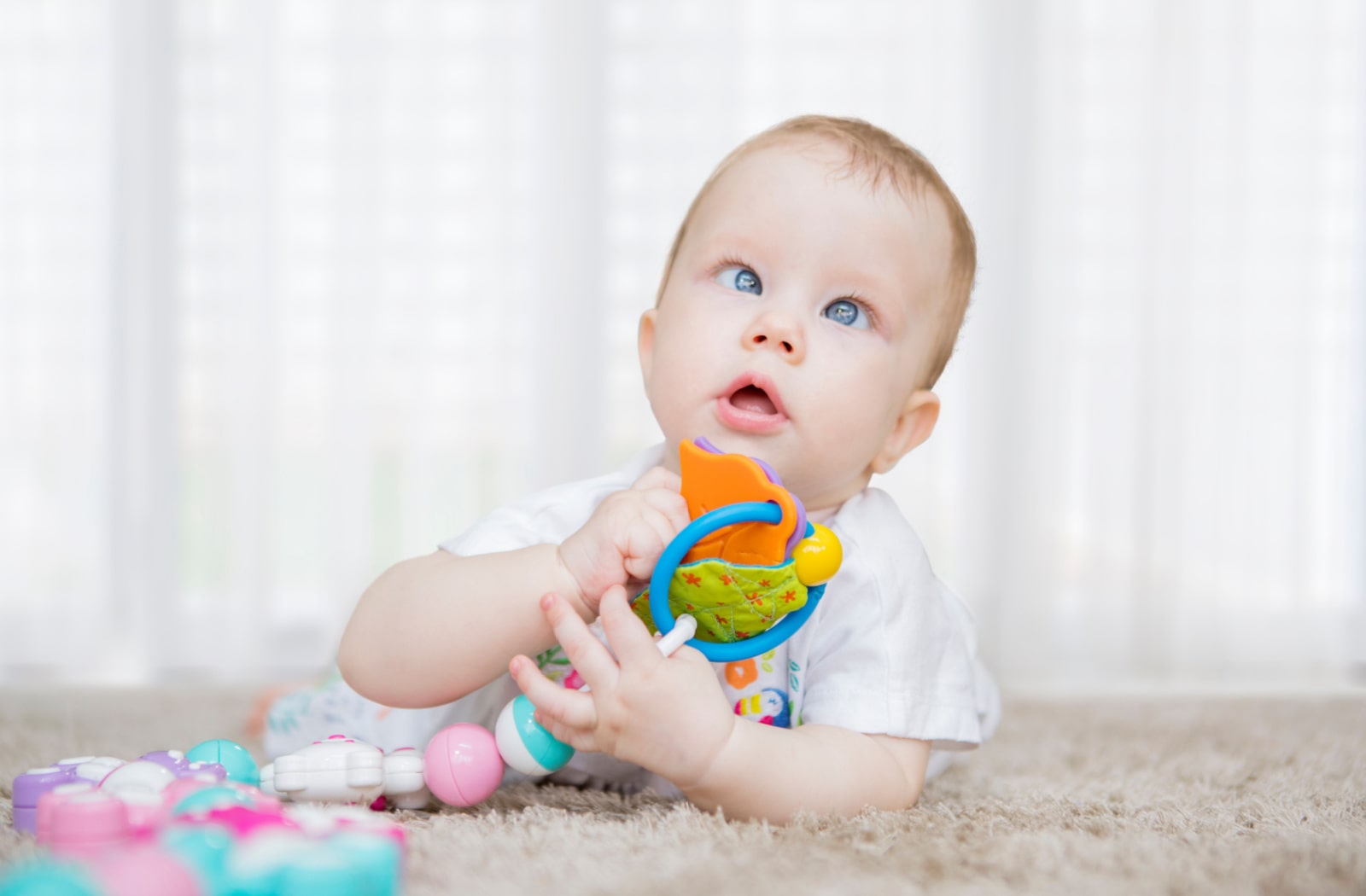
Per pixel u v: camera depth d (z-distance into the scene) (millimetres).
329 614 2658
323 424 2695
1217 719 1801
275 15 2691
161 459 2627
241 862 665
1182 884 809
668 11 2777
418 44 2754
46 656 2594
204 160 2674
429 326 2736
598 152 2768
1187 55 2824
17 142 2652
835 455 1077
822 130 1183
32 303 2643
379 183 2719
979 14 2820
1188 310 2812
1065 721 1786
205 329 2662
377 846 709
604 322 2758
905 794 1033
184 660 2607
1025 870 827
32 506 2619
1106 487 2799
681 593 906
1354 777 1279
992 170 2801
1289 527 2797
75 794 793
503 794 1072
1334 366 2840
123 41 2662
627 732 907
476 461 2736
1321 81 2844
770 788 931
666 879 776
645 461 1221
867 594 1069
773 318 1055
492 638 973
